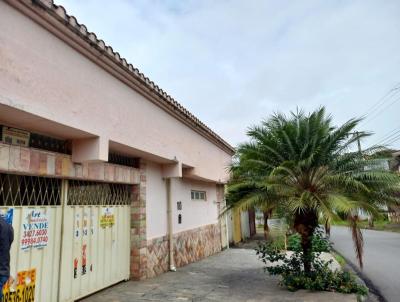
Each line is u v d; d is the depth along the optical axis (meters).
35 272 5.21
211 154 12.73
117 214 7.64
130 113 6.86
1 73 4.00
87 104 5.51
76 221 6.23
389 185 7.16
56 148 5.71
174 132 9.17
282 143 7.67
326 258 11.70
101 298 6.46
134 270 8.02
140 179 8.30
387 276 9.48
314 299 6.41
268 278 8.46
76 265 6.16
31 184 5.27
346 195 7.13
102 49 5.67
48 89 4.70
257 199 7.22
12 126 4.88
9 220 4.79
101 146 5.76
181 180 11.13
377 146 7.56
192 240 11.52
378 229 26.64
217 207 14.85
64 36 4.98
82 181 6.50
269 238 7.85
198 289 7.28
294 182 7.62
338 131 7.43
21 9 4.28
